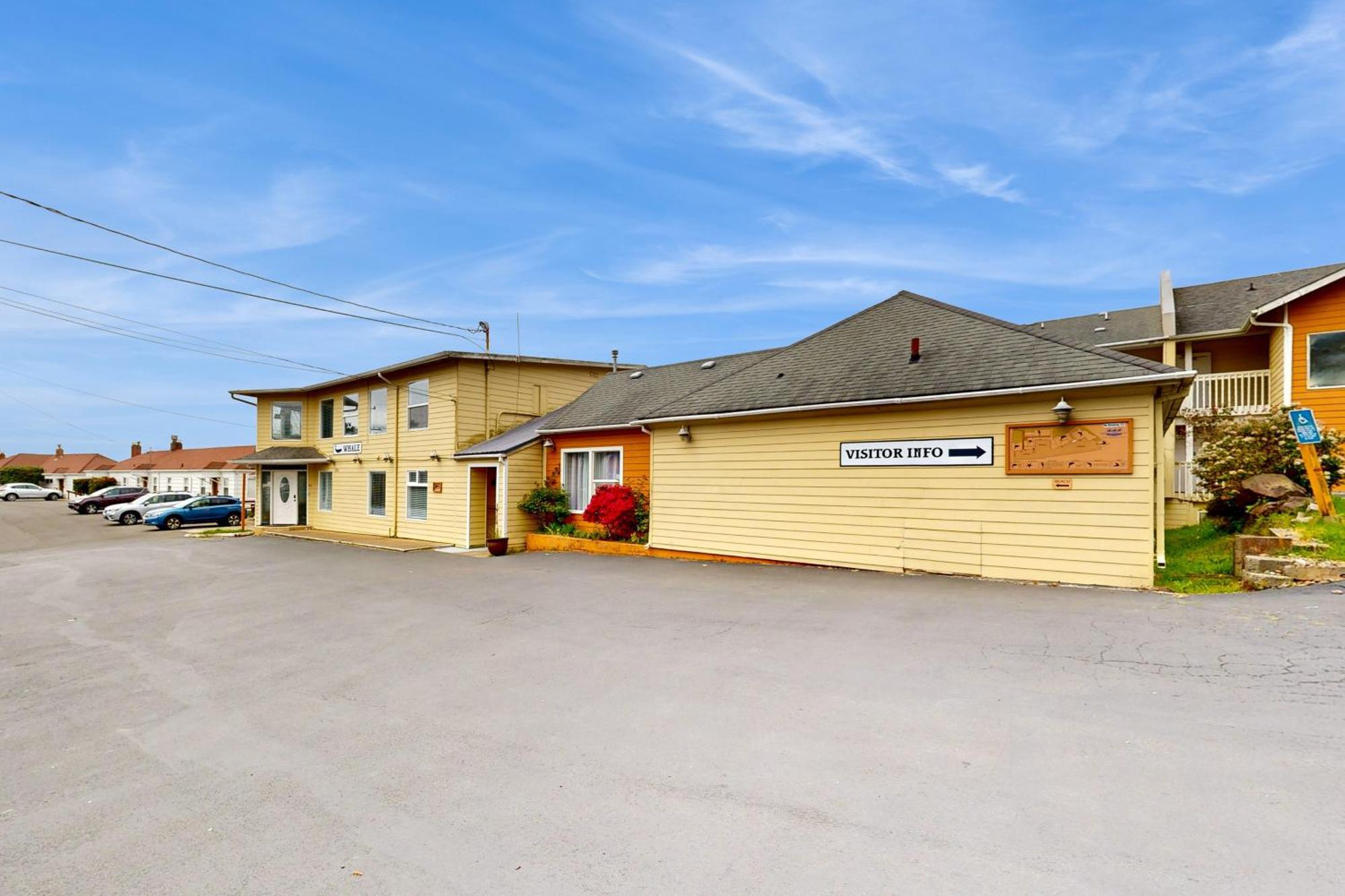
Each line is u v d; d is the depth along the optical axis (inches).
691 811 132.9
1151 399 326.6
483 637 292.4
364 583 468.8
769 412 454.0
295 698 222.7
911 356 431.2
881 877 107.6
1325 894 97.4
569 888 110.3
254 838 133.2
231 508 1180.5
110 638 326.3
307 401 1029.2
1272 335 576.1
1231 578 327.6
